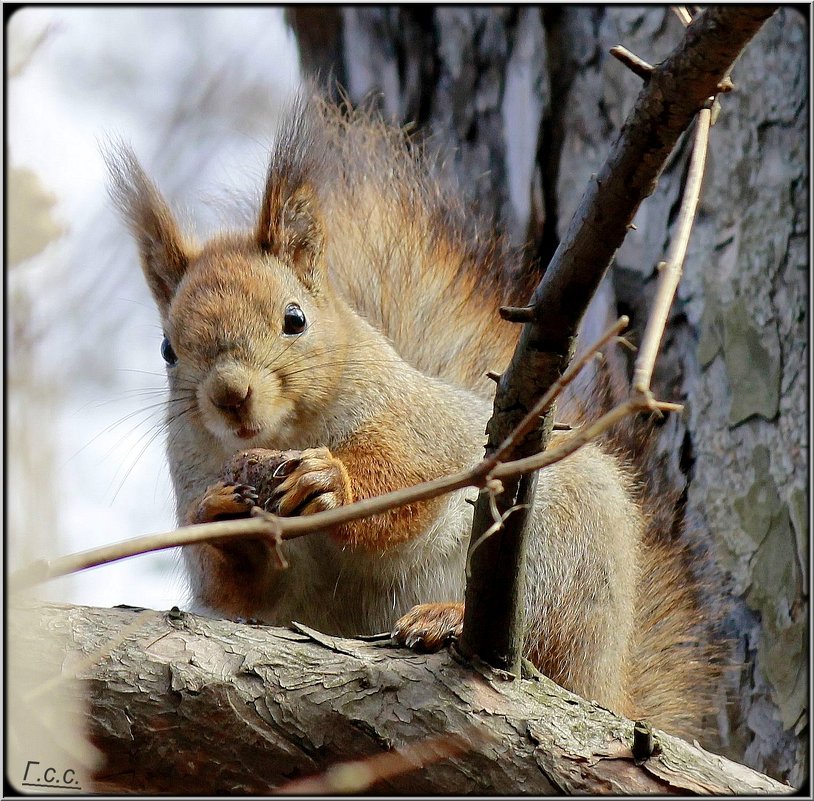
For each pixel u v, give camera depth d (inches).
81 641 262.4
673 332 426.0
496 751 257.3
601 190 225.0
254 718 259.6
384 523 346.6
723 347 411.8
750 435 402.9
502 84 490.6
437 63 509.4
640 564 398.6
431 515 353.4
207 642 269.3
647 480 417.1
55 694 252.4
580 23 474.3
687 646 397.7
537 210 473.4
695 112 217.6
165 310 383.2
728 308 412.2
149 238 384.8
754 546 396.5
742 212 414.9
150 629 269.1
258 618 363.9
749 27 206.2
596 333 438.6
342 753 259.3
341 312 378.3
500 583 261.3
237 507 320.8
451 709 261.3
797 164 407.2
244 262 364.8
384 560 356.8
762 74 415.8
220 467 365.4
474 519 256.8
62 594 274.4
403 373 375.6
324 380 355.3
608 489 374.0
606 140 464.8
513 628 267.9
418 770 257.4
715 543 404.2
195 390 343.0
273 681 263.6
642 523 405.1
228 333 342.3
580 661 354.9
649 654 397.7
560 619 355.3
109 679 257.9
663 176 433.7
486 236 469.7
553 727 261.0
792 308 401.7
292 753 259.3
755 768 382.6
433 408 373.1
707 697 391.9
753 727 386.0
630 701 378.9
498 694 265.3
